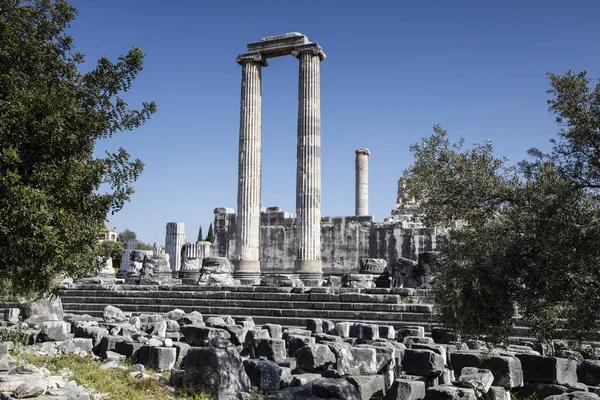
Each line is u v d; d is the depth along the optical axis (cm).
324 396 1126
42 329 1834
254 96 4097
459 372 1288
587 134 969
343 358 1299
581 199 933
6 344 1403
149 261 4138
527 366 1259
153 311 2978
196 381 1181
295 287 2839
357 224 4806
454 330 1002
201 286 3075
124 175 1155
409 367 1285
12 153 945
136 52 1196
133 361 1589
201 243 4312
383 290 2580
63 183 1043
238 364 1198
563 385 1213
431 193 1125
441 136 1145
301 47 3934
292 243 5062
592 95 977
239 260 3969
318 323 2025
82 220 1111
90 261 1241
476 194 1073
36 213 938
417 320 2323
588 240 891
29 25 1141
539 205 957
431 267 1056
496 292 936
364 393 1202
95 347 1772
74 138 1038
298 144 3875
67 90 1108
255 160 4056
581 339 944
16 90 1032
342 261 4806
